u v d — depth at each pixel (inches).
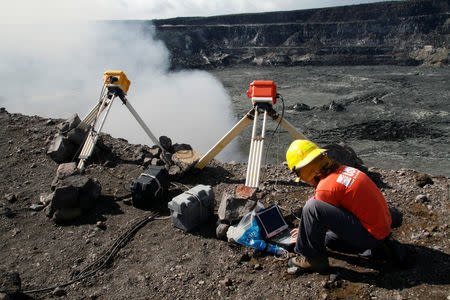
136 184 196.1
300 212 180.4
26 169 245.6
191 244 163.3
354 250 148.2
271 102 213.8
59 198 184.4
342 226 123.6
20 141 284.2
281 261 145.6
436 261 135.7
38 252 163.3
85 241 169.5
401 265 134.6
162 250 160.4
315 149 130.7
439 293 118.3
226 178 235.6
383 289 123.4
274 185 216.2
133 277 144.0
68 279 145.0
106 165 250.7
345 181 122.1
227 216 165.3
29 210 198.4
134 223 183.0
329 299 120.8
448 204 178.7
